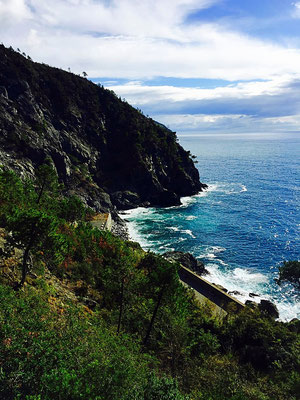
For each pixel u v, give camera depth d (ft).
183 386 56.08
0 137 329.72
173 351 70.18
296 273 100.99
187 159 518.37
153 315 78.89
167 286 78.95
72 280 92.53
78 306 70.08
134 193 423.64
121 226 310.24
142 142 480.23
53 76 507.71
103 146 476.13
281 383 61.31
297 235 275.18
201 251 245.04
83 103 505.66
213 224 316.60
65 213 171.22
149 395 34.30
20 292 58.18
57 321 50.26
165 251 245.24
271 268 211.82
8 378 31.14
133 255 143.02
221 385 55.77
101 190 389.80
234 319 104.17
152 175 442.91
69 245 108.17
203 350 77.00
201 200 432.25
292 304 165.99
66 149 421.59
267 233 283.38
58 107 468.34
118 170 464.65
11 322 40.24
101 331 53.06
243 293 177.68
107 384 32.24
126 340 58.54
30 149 346.54
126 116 529.45
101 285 102.27
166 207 406.21
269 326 91.40
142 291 82.58
